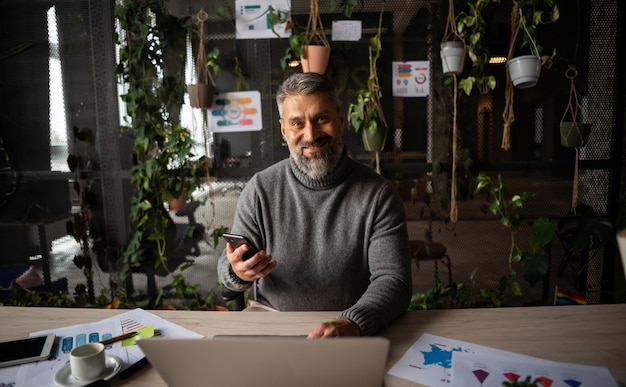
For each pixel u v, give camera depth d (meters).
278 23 2.06
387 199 1.36
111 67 2.21
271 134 2.18
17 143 2.30
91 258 2.31
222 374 0.65
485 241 2.17
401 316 1.10
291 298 1.38
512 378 0.79
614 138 2.08
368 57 2.09
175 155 2.15
